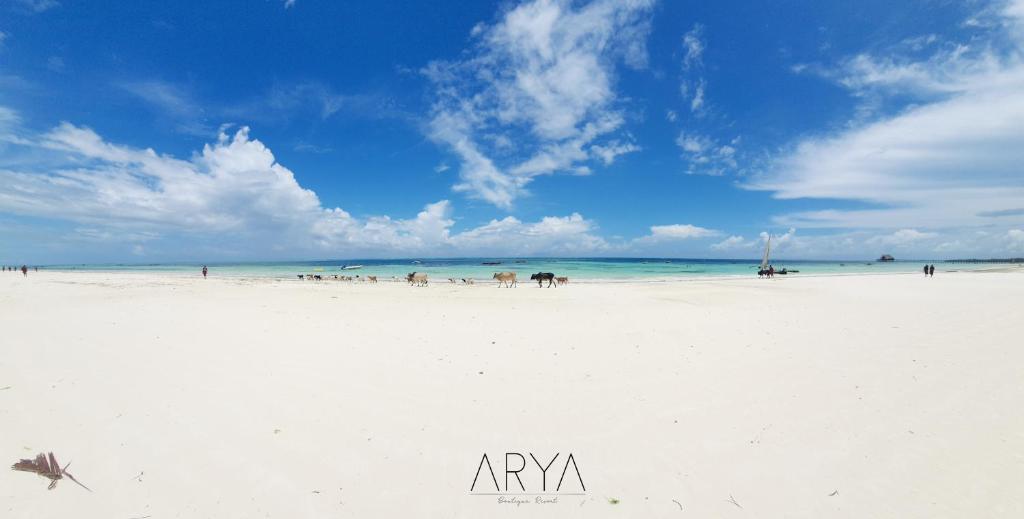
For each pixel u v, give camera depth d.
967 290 23.56
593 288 27.00
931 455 4.66
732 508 3.85
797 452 4.77
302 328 11.30
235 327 11.29
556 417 5.72
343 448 4.84
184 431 5.14
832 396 6.38
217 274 56.44
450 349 9.23
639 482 4.27
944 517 3.67
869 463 4.53
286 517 3.71
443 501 3.99
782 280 36.47
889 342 9.70
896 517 3.69
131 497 3.93
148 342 9.38
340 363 8.01
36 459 4.36
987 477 4.22
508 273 30.22
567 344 9.77
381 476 4.34
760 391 6.61
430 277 46.81
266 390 6.51
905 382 6.92
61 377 6.93
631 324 12.41
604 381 7.14
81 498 3.90
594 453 4.80
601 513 3.83
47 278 40.78
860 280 35.12
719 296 20.86
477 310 15.43
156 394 6.25
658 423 5.52
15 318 12.49
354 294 21.58
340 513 3.79
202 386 6.62
